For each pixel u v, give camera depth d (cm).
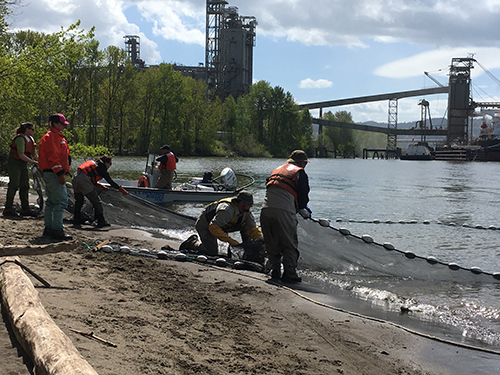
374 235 1116
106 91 6638
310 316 458
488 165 8562
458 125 13775
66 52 1798
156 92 7531
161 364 296
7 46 1823
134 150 7594
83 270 516
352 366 348
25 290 336
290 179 602
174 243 835
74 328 325
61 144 682
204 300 476
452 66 13712
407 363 362
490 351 391
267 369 322
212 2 11631
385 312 501
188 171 3906
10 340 293
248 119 10788
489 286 619
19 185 890
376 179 3675
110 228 944
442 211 1642
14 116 1895
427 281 641
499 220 1420
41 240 653
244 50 12594
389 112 15350
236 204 693
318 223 702
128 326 354
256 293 527
